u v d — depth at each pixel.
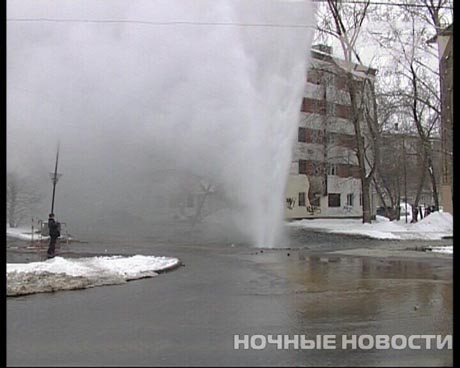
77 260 15.81
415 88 36.78
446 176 35.84
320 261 17.25
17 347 6.82
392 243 25.84
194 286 12.06
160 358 6.29
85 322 8.34
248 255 19.28
